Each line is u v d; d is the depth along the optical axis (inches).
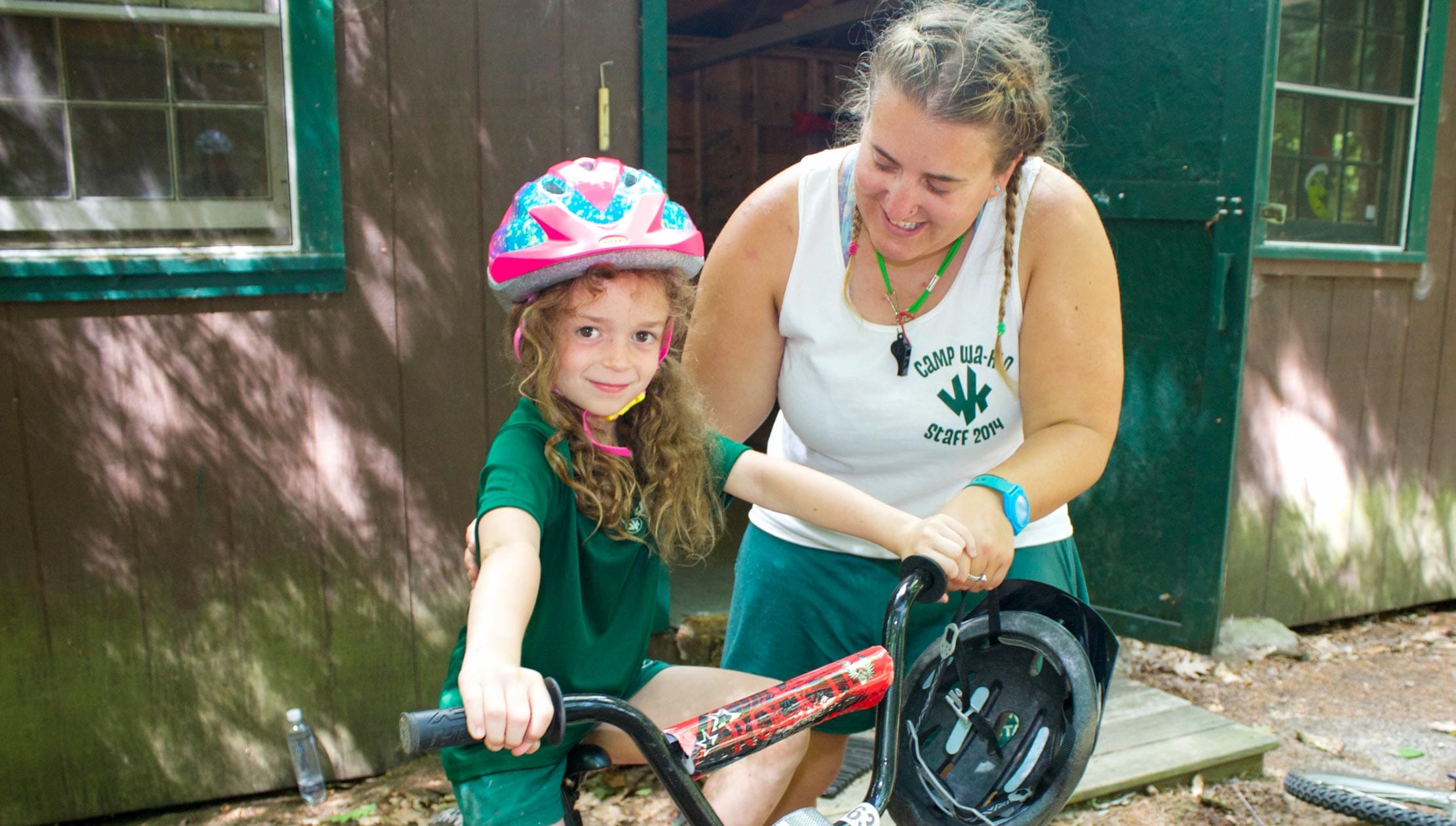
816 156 75.3
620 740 64.1
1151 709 155.2
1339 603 203.5
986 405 74.2
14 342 125.7
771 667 83.9
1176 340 176.4
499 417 149.2
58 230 126.6
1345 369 195.9
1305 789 128.0
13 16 122.0
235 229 134.1
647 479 65.0
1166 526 180.7
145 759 137.7
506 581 51.3
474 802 59.2
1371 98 189.8
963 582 59.7
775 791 63.9
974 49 58.5
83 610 132.4
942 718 61.1
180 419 133.4
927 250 66.2
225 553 137.4
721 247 76.4
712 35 377.7
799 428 78.6
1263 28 160.6
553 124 147.1
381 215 139.6
